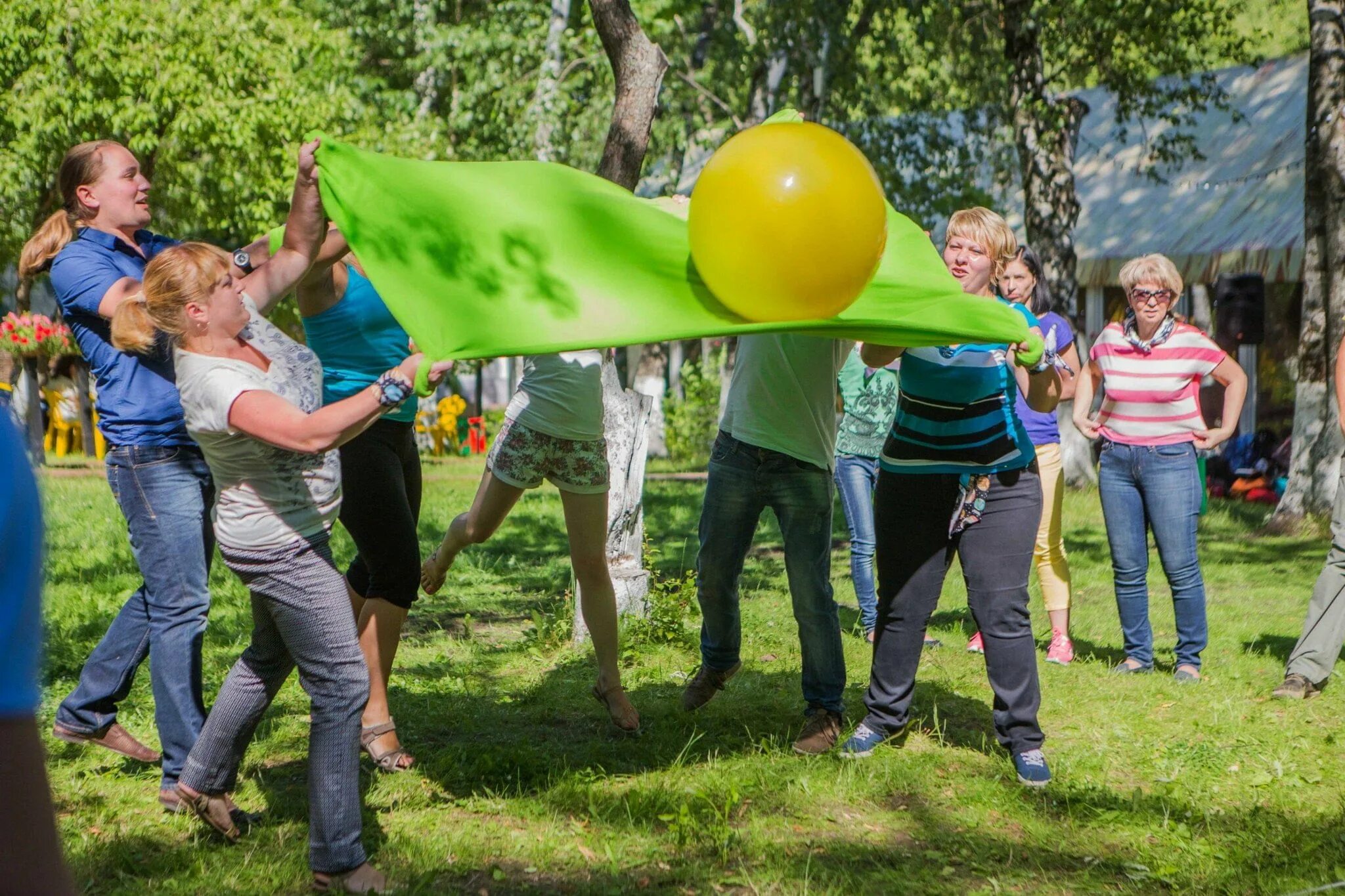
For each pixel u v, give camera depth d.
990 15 18.31
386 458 4.39
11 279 19.45
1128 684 5.95
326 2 20.55
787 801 4.22
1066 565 6.53
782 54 18.59
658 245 3.97
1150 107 18.14
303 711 5.25
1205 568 10.24
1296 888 3.45
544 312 3.50
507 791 4.29
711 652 5.13
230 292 3.33
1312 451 12.55
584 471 4.80
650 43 6.93
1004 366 4.39
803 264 3.41
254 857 3.57
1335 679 6.10
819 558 4.75
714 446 4.91
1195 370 6.08
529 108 18.83
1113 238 19.08
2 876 0.87
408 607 4.53
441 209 3.72
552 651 6.62
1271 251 16.48
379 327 4.40
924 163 20.56
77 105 15.98
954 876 3.62
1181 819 4.08
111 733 4.37
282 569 3.30
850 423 6.85
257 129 16.75
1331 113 12.20
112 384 3.95
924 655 6.57
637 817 4.04
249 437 3.20
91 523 10.92
